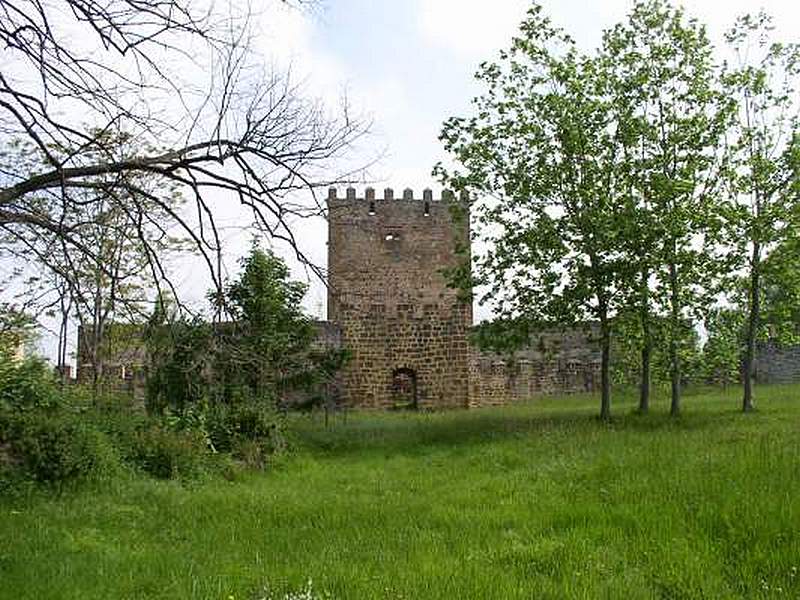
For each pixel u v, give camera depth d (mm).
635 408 27875
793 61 25281
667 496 10125
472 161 25578
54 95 7492
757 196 25219
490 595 6746
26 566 8211
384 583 7176
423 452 19734
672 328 24094
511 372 39969
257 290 22031
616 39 25219
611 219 23328
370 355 38156
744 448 13328
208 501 12664
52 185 8391
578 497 10977
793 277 25203
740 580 7000
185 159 8625
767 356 41781
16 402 14383
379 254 39625
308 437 23250
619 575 7305
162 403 17859
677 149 24516
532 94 25297
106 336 11812
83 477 13422
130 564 8383
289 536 9656
